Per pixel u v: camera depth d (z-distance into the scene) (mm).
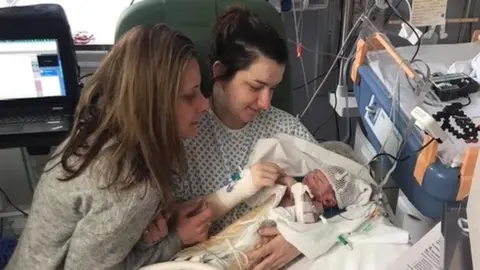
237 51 1277
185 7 1474
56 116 1576
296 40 1986
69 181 1083
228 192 1338
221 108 1428
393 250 1278
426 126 1176
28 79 1548
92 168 1062
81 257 1097
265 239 1310
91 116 1124
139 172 1062
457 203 1021
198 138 1429
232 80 1317
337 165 1464
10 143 1535
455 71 1540
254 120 1490
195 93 1144
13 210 2070
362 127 1809
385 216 1412
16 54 1502
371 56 1595
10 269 1258
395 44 1852
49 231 1153
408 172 1301
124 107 1046
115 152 1058
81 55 1956
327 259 1279
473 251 741
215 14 1486
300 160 1464
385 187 1641
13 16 1450
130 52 1047
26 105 1585
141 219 1091
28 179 2041
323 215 1392
